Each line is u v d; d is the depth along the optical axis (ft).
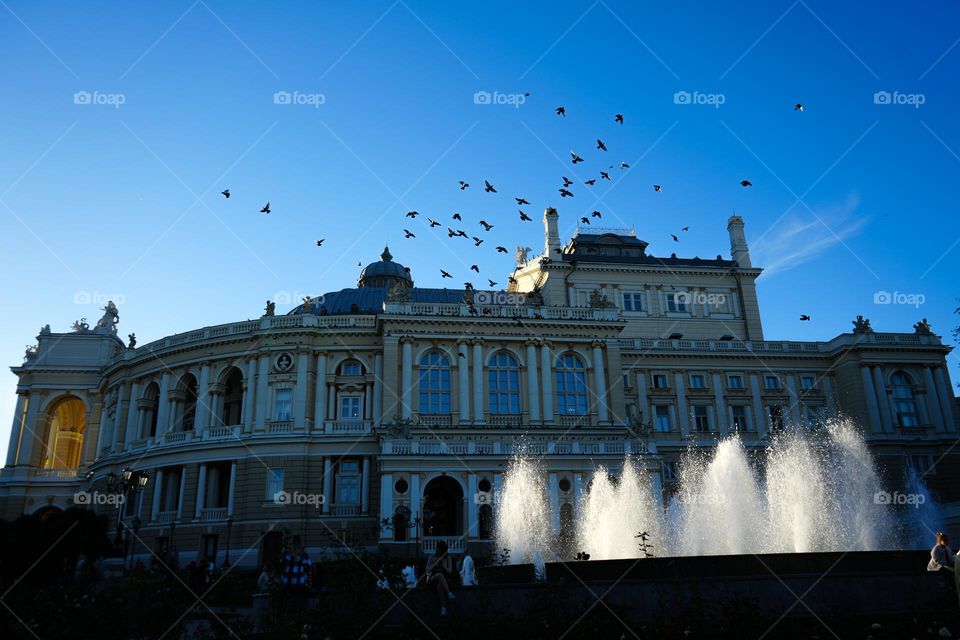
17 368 280.31
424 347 222.28
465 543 175.11
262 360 222.69
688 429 251.39
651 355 257.75
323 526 201.26
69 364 283.18
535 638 64.28
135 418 242.17
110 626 68.23
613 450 192.85
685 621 64.85
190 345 232.73
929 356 261.03
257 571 171.83
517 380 224.94
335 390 225.15
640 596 71.67
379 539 175.22
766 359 264.11
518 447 188.96
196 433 221.05
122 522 219.20
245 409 220.23
